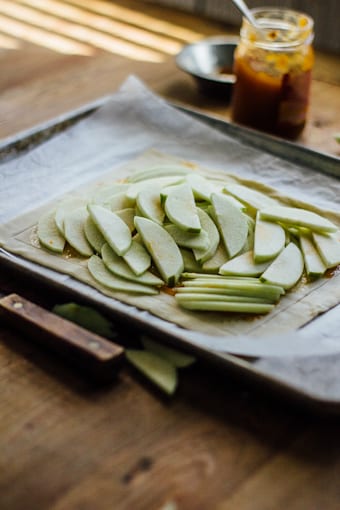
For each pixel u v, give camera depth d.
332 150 0.99
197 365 0.72
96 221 0.84
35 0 1.34
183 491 0.64
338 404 0.67
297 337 0.72
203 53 1.12
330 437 0.68
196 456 0.66
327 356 0.73
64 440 0.67
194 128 1.00
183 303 0.77
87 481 0.64
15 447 0.66
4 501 0.63
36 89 1.11
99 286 0.80
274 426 0.68
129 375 0.72
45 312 0.74
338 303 0.79
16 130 1.03
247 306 0.77
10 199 0.91
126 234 0.83
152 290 0.79
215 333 0.75
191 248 0.82
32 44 1.21
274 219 0.85
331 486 0.64
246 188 0.90
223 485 0.64
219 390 0.71
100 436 0.67
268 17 1.01
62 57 1.18
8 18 1.28
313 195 0.91
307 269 0.81
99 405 0.69
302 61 0.97
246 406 0.69
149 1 1.33
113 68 1.16
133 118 1.03
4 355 0.73
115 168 0.96
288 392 0.68
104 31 1.25
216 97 1.08
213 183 0.91
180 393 0.70
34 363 0.73
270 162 0.96
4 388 0.71
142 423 0.68
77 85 1.12
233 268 0.80
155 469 0.65
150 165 0.96
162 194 0.85
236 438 0.67
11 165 0.96
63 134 1.00
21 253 0.83
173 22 1.27
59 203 0.90
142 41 1.22
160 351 0.73
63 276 0.81
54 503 0.63
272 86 0.98
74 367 0.72
